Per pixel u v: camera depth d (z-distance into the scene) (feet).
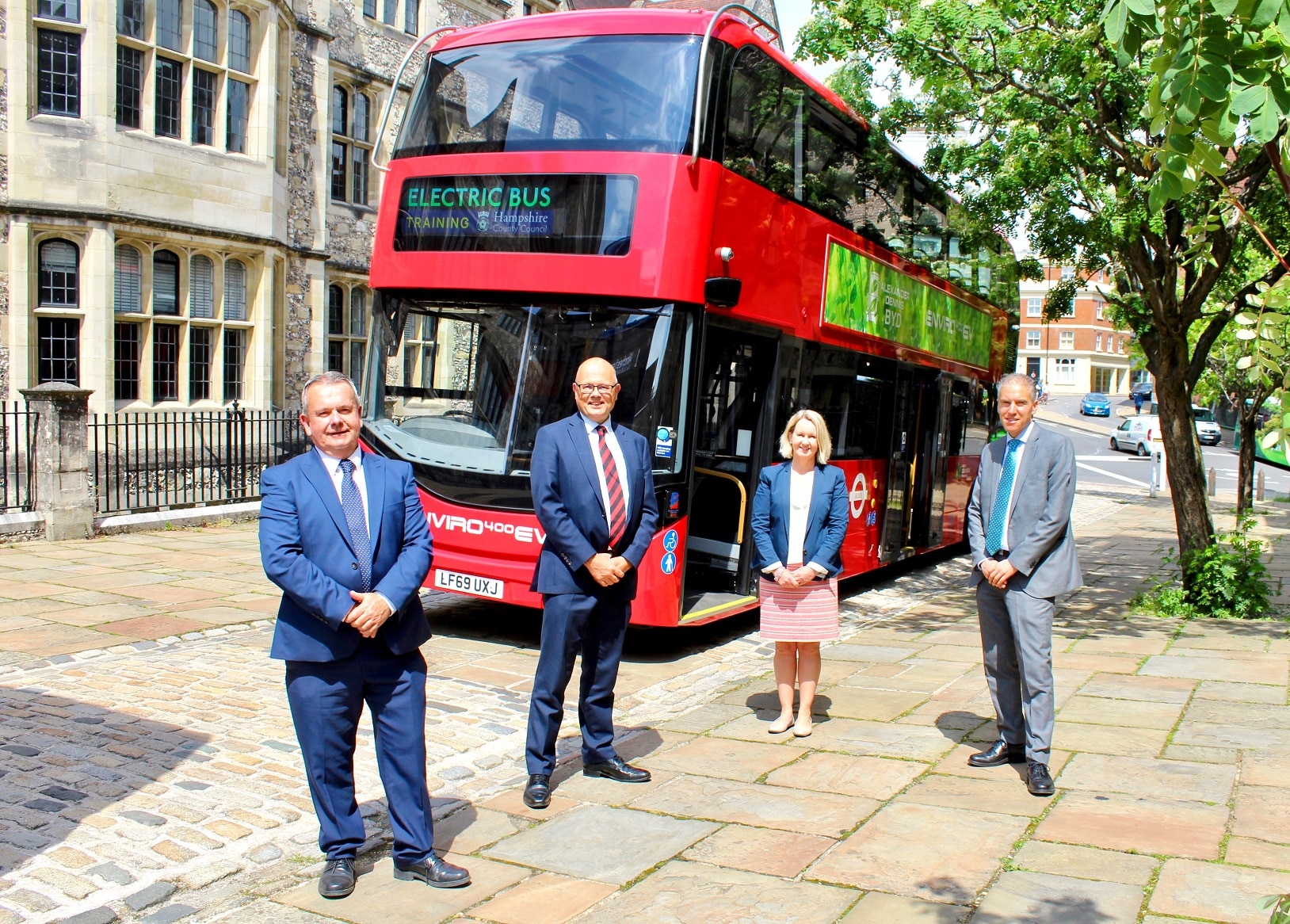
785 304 27.58
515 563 23.88
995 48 30.07
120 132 43.21
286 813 14.38
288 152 53.62
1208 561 31.63
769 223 26.48
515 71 24.89
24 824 13.44
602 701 16.37
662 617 23.40
